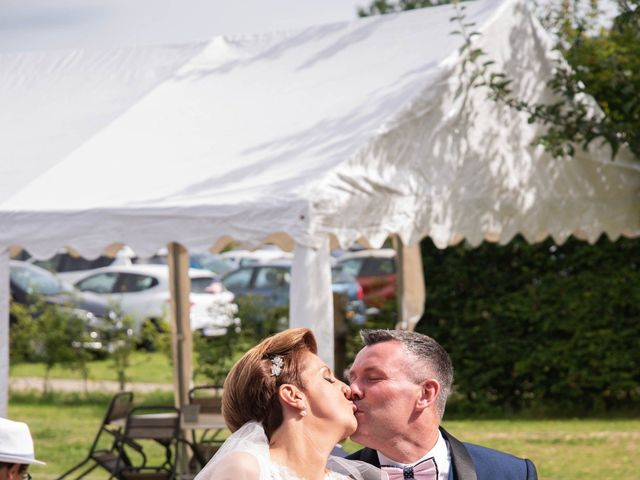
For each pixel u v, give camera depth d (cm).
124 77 1078
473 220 923
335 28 1042
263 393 314
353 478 342
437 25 988
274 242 970
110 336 1628
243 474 297
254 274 2288
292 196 761
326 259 766
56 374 1872
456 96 909
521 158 973
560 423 1268
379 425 369
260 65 1029
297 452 312
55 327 1619
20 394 1652
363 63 968
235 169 847
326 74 972
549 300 1324
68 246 824
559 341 1327
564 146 1005
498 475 383
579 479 955
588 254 1315
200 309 2102
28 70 1145
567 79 996
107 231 809
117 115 997
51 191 875
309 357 321
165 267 2295
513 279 1339
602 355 1315
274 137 888
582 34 1159
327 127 877
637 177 1059
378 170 837
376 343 376
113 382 1775
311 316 754
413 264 1213
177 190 831
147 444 1235
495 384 1370
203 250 777
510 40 973
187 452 986
